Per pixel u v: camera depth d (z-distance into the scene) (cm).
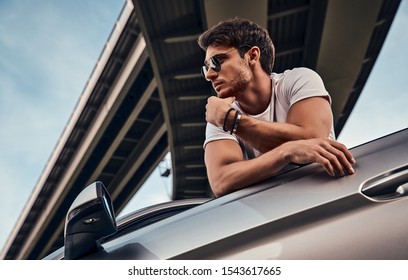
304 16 1538
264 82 133
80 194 91
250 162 106
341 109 1898
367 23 1435
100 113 2391
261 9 1332
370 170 85
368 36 1505
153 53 1669
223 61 129
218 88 131
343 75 1688
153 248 84
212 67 131
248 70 130
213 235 81
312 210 79
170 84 1919
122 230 146
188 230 86
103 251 92
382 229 74
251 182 103
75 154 2720
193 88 1991
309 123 116
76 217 88
